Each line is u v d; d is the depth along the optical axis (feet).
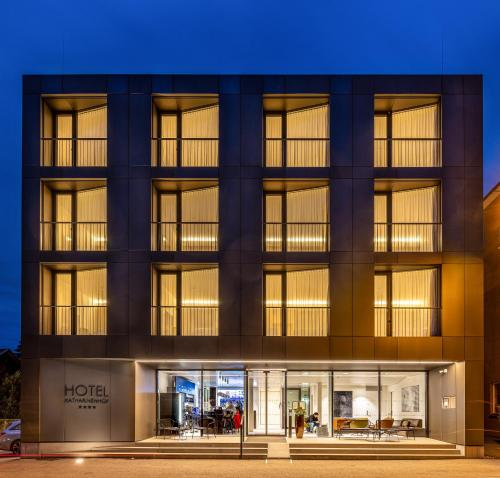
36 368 66.54
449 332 65.98
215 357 65.98
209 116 73.15
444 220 67.21
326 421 74.02
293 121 73.72
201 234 71.67
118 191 68.23
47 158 71.56
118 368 66.90
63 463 59.36
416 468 55.62
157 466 56.59
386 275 71.51
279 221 72.74
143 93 69.05
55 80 69.31
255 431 73.72
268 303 71.36
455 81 68.64
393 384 74.90
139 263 67.36
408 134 72.79
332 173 67.77
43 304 68.54
